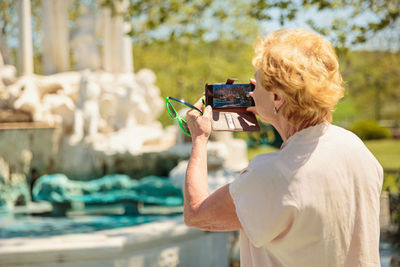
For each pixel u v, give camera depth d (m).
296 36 1.35
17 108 8.95
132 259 3.67
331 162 1.31
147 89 10.77
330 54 1.32
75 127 9.38
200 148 1.50
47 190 6.27
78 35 11.51
